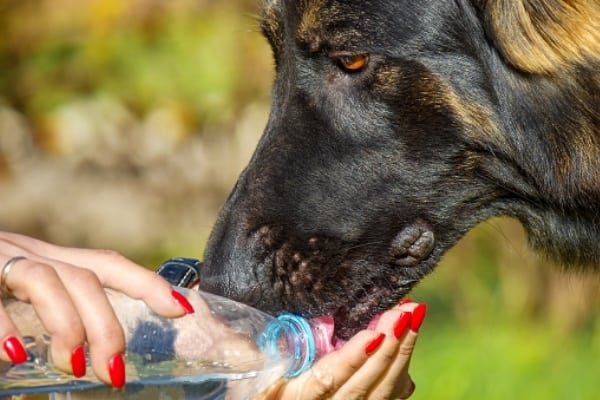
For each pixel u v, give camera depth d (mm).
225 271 6344
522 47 6055
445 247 6559
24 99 13898
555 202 6453
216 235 6480
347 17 6109
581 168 6266
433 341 12422
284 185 6383
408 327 4980
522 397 11117
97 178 15781
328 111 6316
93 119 14359
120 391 4371
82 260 4309
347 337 6387
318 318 6355
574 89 6094
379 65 6191
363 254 6375
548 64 6047
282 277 6340
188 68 13648
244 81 13844
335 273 6348
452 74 6211
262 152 6539
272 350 4770
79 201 15883
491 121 6277
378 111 6262
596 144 6203
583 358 11789
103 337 3914
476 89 6238
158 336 4398
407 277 6496
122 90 13789
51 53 13422
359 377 4945
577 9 5938
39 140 14148
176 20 13523
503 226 12422
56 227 15797
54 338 3906
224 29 13633
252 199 6438
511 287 13156
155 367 4391
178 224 15797
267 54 13664
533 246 6812
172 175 15664
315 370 4926
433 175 6363
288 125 6449
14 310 4117
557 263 6840
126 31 13375
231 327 4684
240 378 4602
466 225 6570
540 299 13062
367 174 6324
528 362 11609
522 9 6020
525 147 6297
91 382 4266
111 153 15281
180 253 14930
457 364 11641
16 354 3951
